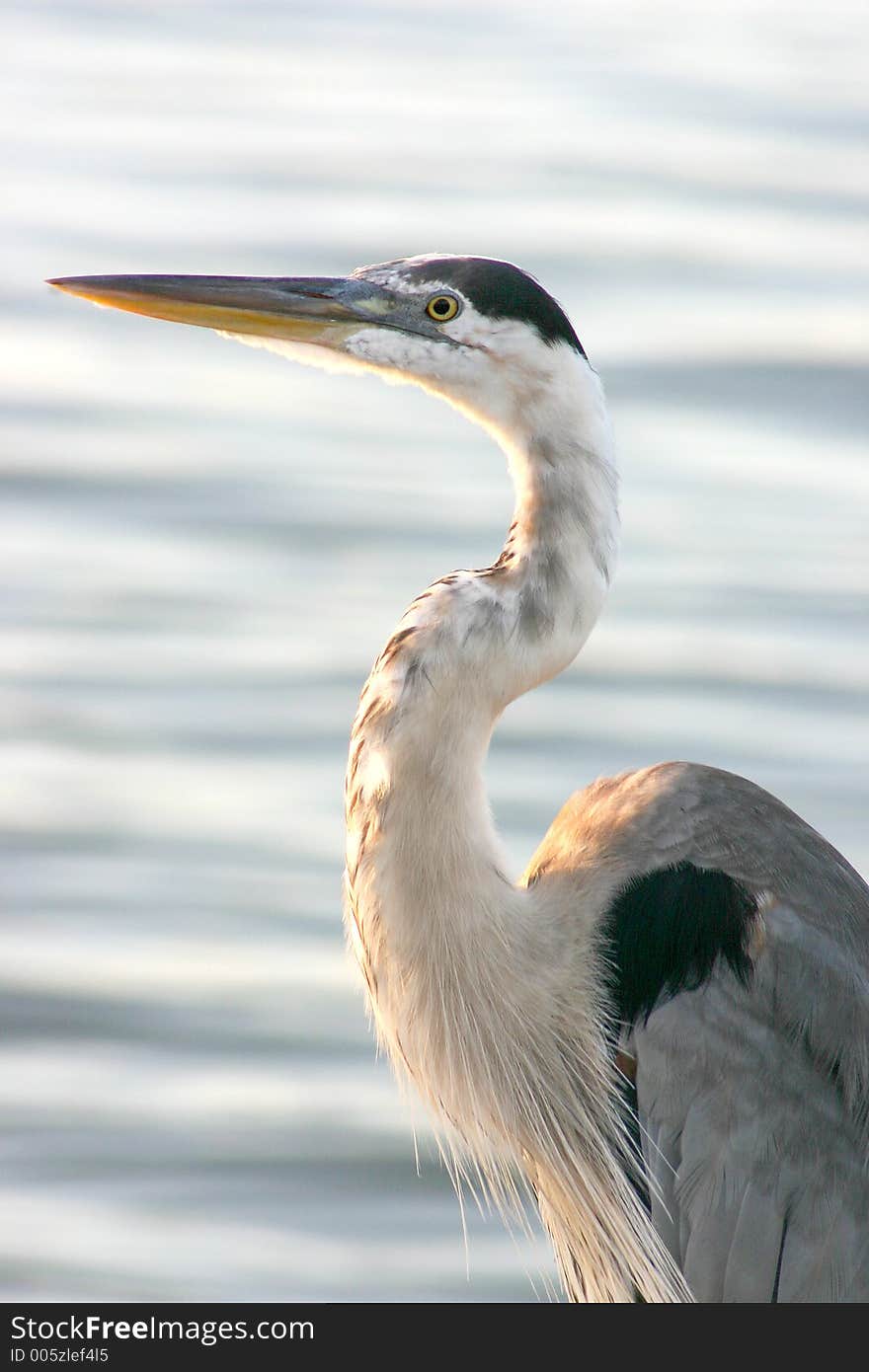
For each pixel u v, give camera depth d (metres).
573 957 5.83
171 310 6.09
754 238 26.11
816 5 45.56
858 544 17.52
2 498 18.72
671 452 19.56
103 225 27.03
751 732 14.49
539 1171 6.04
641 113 33.84
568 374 5.78
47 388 21.55
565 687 15.27
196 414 21.03
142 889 13.00
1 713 15.01
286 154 31.27
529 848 12.74
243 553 17.69
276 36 40.94
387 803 5.80
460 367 5.83
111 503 18.66
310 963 12.38
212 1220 10.48
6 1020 11.90
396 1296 10.01
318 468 19.56
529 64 38.25
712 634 16.00
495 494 19.00
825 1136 5.60
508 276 5.81
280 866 13.23
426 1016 5.88
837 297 23.64
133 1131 11.15
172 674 15.58
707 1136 5.59
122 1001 12.02
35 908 12.88
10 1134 11.12
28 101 34.94
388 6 44.19
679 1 45.72
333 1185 10.87
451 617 5.75
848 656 15.63
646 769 6.13
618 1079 5.78
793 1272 5.53
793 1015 5.63
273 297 6.04
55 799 14.00
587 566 5.79
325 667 15.66
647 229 26.55
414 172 29.95
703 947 5.70
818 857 5.90
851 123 32.66
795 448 19.69
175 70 37.78
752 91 35.25
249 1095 11.41
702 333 22.42
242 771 14.38
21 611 16.56
